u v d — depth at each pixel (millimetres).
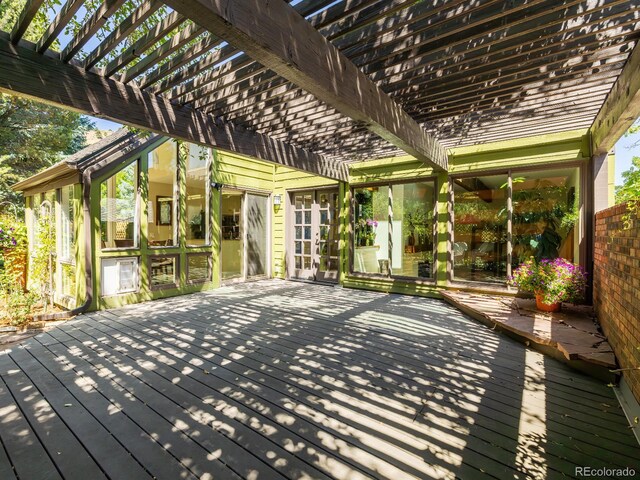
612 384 2348
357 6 1684
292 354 3000
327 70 2027
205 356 2967
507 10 1762
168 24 1751
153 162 5625
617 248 2615
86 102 2320
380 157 5793
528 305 4195
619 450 1683
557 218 4578
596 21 1894
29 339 3467
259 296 5664
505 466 1577
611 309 2750
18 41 1992
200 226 6391
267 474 1528
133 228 5191
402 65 2410
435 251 5422
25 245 5879
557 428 1878
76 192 4652
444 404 2139
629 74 2344
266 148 4113
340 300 5316
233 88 2711
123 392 2312
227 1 1427
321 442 1760
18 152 9789
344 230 6570
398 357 2924
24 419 1991
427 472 1541
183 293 5812
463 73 2521
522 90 2871
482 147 4918
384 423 1933
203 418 1988
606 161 4066
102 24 1791
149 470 1556
